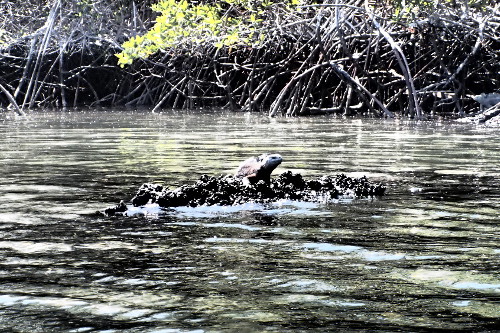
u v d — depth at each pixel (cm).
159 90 3288
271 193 715
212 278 441
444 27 2542
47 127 1883
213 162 1037
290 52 2822
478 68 2548
